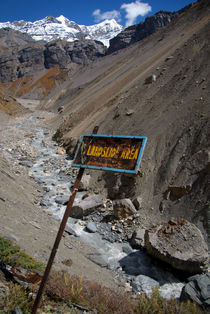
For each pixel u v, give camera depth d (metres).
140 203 14.99
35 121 60.72
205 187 13.02
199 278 8.09
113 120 27.31
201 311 7.08
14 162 23.17
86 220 14.90
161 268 10.73
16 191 14.35
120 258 11.54
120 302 6.51
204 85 20.17
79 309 5.95
